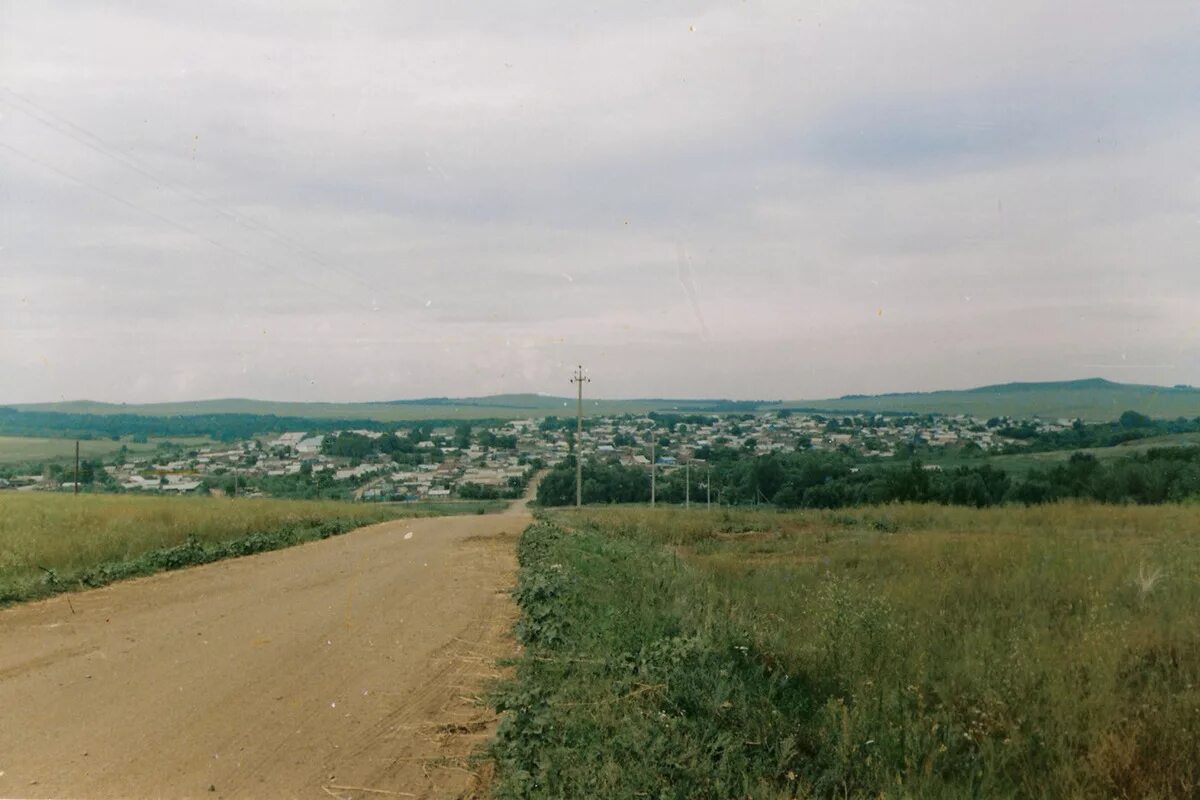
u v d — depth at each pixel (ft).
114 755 19.69
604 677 23.30
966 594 33.78
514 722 20.12
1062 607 31.48
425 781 18.98
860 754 18.13
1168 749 17.80
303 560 57.16
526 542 64.28
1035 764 17.90
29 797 17.22
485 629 34.04
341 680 26.27
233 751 20.21
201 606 38.24
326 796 18.04
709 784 16.37
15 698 23.82
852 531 72.38
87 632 32.45
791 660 23.76
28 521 68.03
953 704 20.77
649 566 42.60
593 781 16.66
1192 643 24.59
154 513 77.00
